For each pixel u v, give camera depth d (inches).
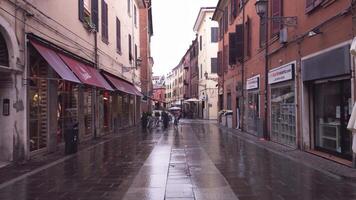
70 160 521.0
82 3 751.1
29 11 504.7
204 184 358.6
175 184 359.3
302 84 586.9
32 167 458.3
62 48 627.5
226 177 392.2
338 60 459.2
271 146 681.0
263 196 310.7
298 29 599.8
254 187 343.9
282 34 652.7
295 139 627.5
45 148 582.9
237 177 391.5
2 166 454.9
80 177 395.5
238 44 1073.5
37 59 562.3
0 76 471.8
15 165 471.5
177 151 624.7
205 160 516.7
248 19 976.9
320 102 561.9
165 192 326.6
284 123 692.7
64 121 686.5
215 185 353.7
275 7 717.9
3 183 365.1
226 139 859.4
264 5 665.0
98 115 922.1
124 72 1256.8
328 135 537.3
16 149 482.3
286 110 678.5
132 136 964.6
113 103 1155.3
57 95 626.5
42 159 526.6
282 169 438.0
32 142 540.7
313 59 537.0
